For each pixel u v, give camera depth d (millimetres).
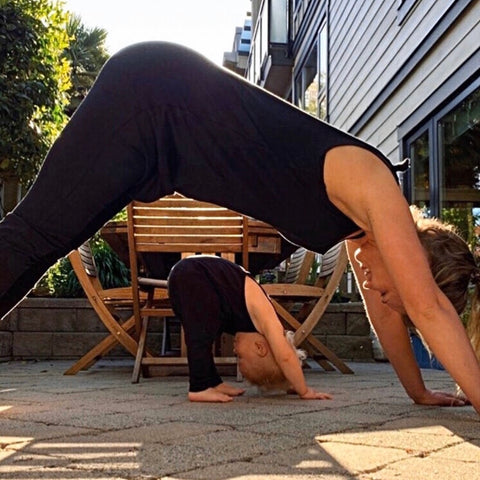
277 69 13172
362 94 7602
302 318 4262
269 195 1684
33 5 6512
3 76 6031
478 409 1575
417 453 1486
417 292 1563
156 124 1694
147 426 1891
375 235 1596
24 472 1287
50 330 5582
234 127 1685
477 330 1866
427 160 5566
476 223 4621
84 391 2969
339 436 1708
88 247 4059
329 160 1624
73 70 14422
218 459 1412
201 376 2568
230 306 2650
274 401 2537
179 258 4102
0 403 2482
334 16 9250
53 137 6613
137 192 1750
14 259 1633
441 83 5172
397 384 3309
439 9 5160
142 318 3615
